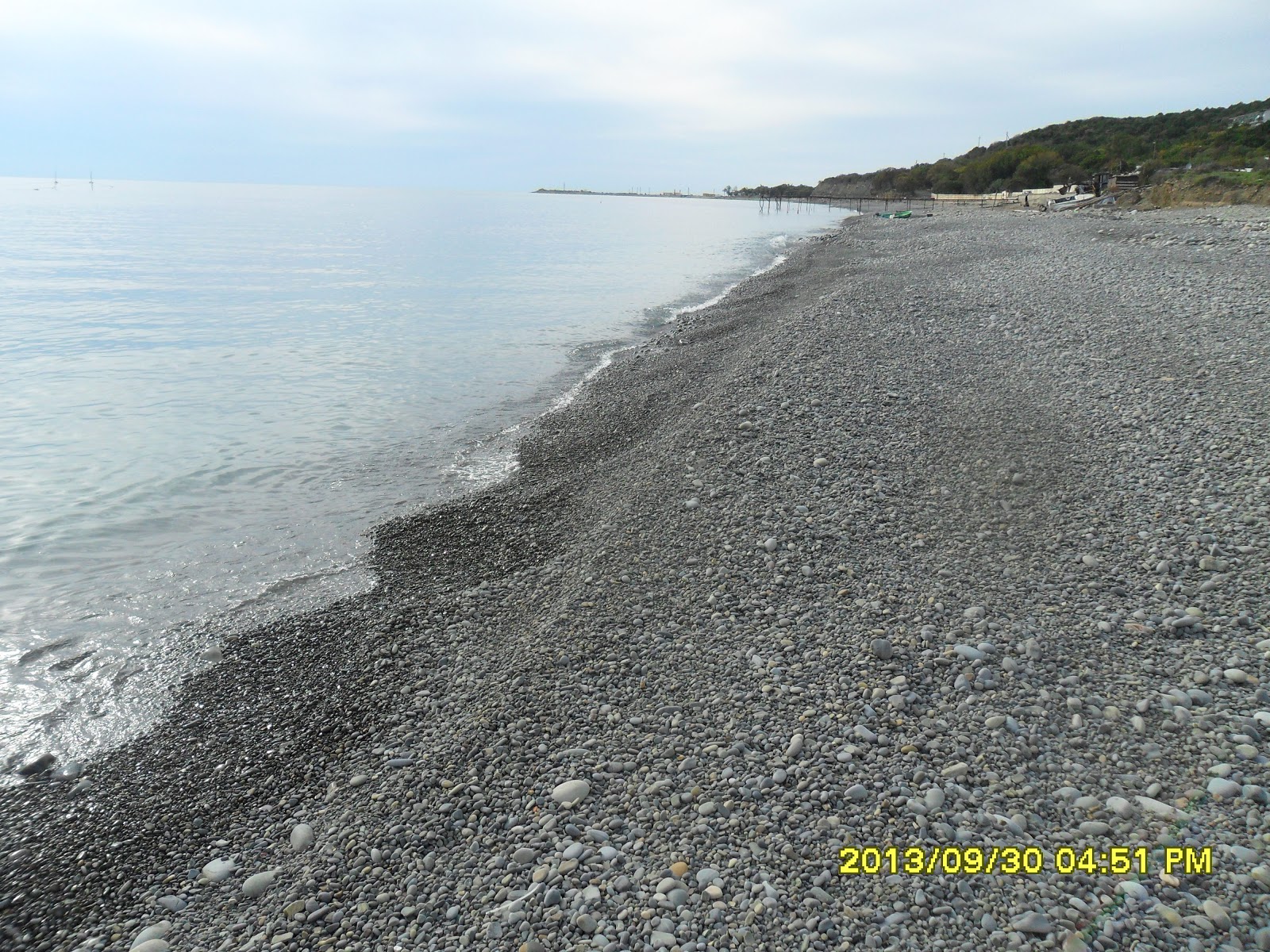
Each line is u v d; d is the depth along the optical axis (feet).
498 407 48.67
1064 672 18.62
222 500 34.63
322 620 25.02
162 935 14.07
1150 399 33.81
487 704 19.40
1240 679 17.66
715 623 21.83
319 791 17.71
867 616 21.35
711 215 380.58
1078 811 14.78
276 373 56.49
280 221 290.97
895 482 29.22
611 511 30.63
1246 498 24.82
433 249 168.96
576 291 100.94
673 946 12.57
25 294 92.89
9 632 24.58
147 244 176.45
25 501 33.94
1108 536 24.11
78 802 17.79
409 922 13.66
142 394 50.34
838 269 93.45
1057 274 65.82
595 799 16.03
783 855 14.26
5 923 14.66
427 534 30.96
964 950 12.22
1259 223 87.71
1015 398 36.06
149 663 22.99
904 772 15.98
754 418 35.94
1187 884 12.98
